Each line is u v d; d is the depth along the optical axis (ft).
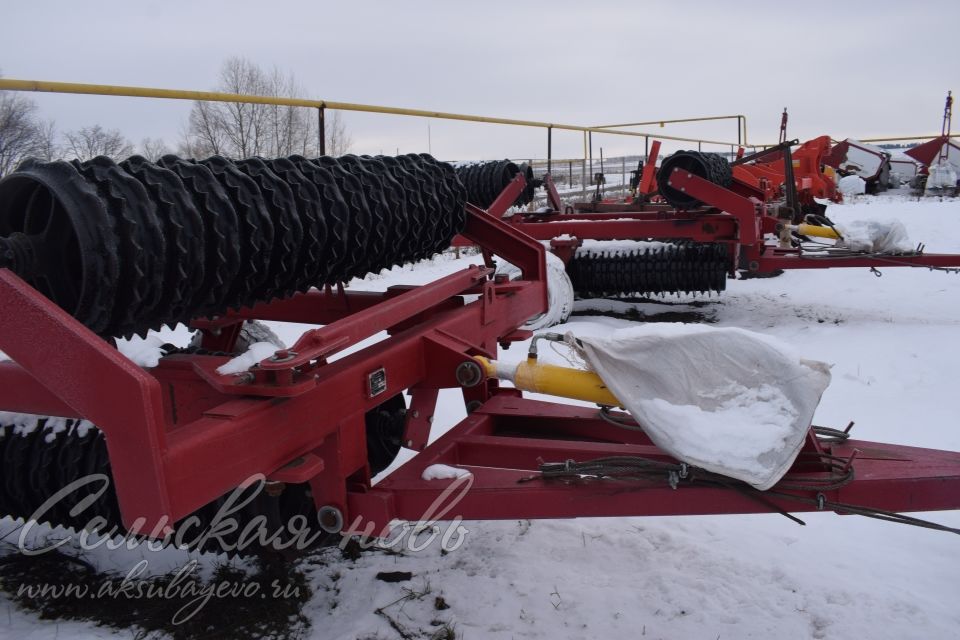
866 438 14.08
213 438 5.85
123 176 6.15
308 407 7.07
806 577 9.67
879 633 8.50
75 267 6.13
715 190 22.70
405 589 9.67
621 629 8.68
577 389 8.07
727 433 7.04
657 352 7.54
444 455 8.73
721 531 10.98
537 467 8.50
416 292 9.32
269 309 12.35
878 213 60.23
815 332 22.53
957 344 20.04
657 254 25.38
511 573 9.94
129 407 5.18
